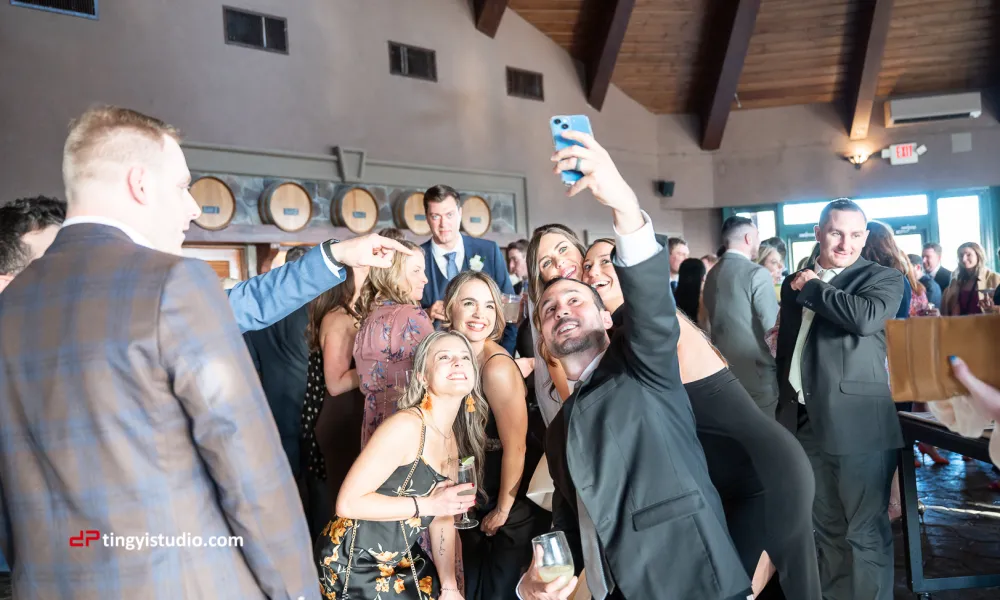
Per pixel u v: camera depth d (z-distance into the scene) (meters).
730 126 10.73
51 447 1.00
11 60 5.28
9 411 1.04
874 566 2.34
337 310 2.71
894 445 2.34
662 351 1.39
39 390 1.01
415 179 7.82
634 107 10.48
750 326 3.50
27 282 1.05
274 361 2.93
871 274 2.36
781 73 10.05
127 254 1.04
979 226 10.21
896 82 10.13
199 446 1.03
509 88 8.95
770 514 1.67
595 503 1.42
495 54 8.80
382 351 2.35
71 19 5.58
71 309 1.01
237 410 1.03
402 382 2.32
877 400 2.33
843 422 2.31
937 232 10.27
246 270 6.62
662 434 1.44
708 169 10.75
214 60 6.37
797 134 10.56
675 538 1.40
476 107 8.52
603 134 10.05
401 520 1.87
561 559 1.44
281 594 1.08
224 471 1.03
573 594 1.67
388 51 7.70
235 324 1.10
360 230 7.10
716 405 1.76
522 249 5.63
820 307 2.32
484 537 2.32
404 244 2.53
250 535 1.05
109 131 1.10
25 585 1.04
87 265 1.04
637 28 9.41
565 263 2.29
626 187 1.25
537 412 2.42
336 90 7.22
